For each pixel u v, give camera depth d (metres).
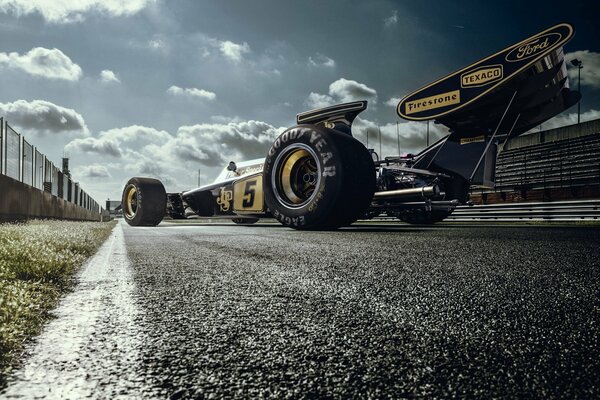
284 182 5.48
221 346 1.03
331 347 1.02
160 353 0.99
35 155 12.59
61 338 1.11
